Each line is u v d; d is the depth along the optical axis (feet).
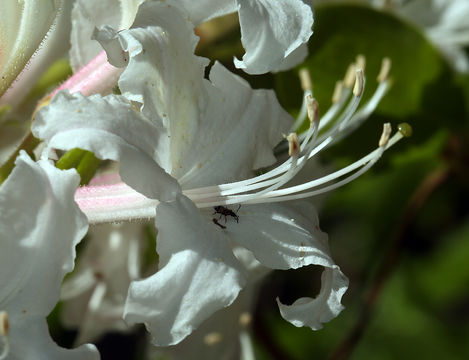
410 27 1.28
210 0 1.07
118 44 1.05
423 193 1.34
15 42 1.08
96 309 1.31
